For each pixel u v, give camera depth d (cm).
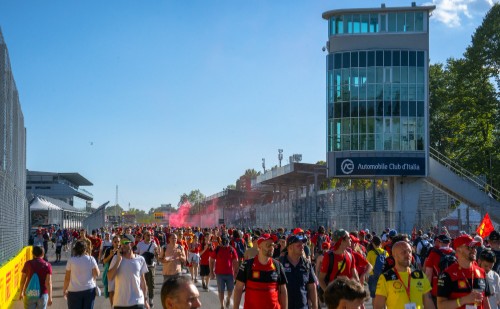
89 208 16312
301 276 1020
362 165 5519
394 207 5578
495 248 1353
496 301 1030
